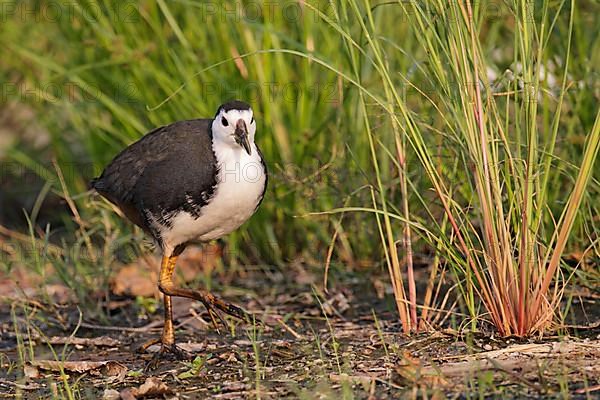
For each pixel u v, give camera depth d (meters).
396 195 11.53
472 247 8.91
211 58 12.27
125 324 11.08
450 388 7.62
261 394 7.96
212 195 9.41
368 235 11.98
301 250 12.66
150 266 12.05
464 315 9.11
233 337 10.15
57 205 15.59
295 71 12.38
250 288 12.02
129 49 12.24
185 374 8.73
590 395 7.26
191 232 9.69
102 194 10.48
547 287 8.71
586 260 10.26
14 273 12.68
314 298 11.25
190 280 12.27
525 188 8.46
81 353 10.01
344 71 11.80
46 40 14.02
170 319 9.66
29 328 10.46
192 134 9.60
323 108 12.21
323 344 9.43
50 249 12.66
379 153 11.70
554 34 11.27
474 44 8.38
